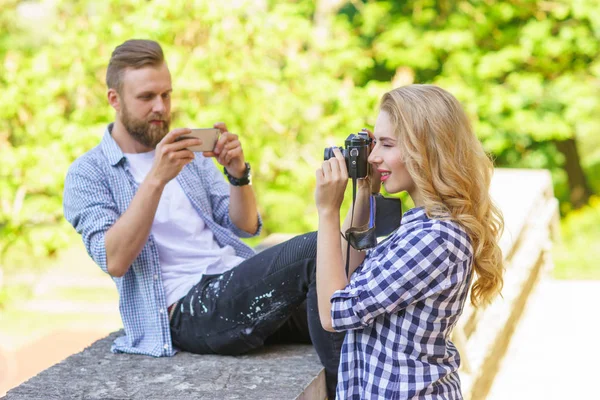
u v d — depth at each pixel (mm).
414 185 1875
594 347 4527
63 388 2186
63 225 6586
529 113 8352
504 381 4195
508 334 4711
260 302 2314
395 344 1786
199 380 2242
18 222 6395
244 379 2250
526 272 4324
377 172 2031
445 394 1811
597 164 11406
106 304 9031
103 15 6316
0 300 6992
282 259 2293
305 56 6742
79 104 6250
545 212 5328
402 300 1744
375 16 8234
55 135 6441
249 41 6426
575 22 8508
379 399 1786
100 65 6273
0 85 6305
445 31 8023
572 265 8039
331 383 2348
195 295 2430
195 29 6281
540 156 9406
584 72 9102
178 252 2551
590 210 9938
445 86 7895
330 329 1839
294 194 7836
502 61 8039
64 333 8008
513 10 8312
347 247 2004
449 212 1785
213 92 6602
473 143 1823
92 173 2488
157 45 2592
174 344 2506
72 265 10539
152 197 2301
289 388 2176
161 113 2559
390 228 1934
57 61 6340
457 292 1783
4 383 6613
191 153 2336
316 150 6812
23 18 7742
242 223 2801
